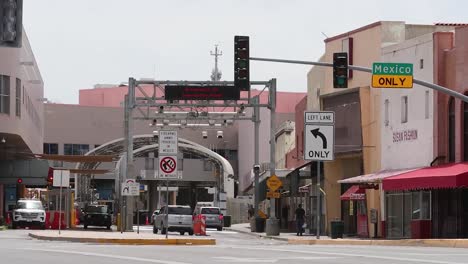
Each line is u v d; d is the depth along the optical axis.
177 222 78.25
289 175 92.12
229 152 160.25
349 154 76.75
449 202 60.72
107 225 91.25
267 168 116.00
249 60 50.75
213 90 82.44
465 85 59.97
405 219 66.94
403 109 68.88
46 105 158.25
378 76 50.47
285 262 30.94
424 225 62.66
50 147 157.88
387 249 41.97
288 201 101.88
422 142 65.62
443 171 58.34
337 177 81.69
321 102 81.50
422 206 64.00
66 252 38.12
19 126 90.12
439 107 63.16
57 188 101.50
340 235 66.88
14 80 88.56
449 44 63.66
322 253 37.16
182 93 82.38
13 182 107.94
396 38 73.12
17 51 89.00
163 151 49.72
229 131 160.50
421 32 73.62
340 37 79.19
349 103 76.88
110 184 151.12
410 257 33.69
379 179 63.88
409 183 59.25
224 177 126.69
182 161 140.75
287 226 97.69
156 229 79.06
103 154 120.94
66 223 89.69
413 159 66.94
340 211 81.50
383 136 71.94
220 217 101.44
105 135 161.12
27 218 86.56
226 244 55.22
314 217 86.06
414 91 67.00
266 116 144.25
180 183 148.75
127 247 44.19
